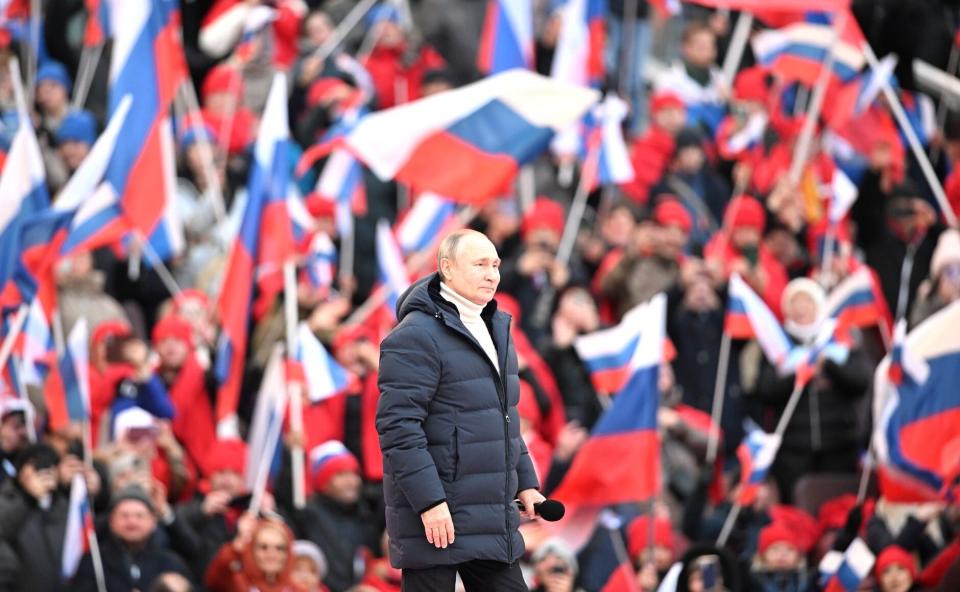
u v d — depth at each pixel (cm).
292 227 3897
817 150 4653
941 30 4922
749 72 4869
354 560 3209
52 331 3300
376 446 3491
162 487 3134
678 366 3903
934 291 4022
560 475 3312
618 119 4197
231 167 4281
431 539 1959
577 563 3166
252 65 4603
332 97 4469
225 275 3406
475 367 2014
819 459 3703
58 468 2958
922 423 3359
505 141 3444
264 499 3225
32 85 4328
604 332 3528
